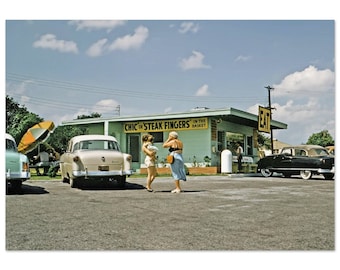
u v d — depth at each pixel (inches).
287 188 500.7
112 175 466.9
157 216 276.2
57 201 350.9
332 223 255.4
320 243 207.8
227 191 452.4
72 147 496.4
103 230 231.8
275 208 317.7
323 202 358.0
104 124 964.0
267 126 973.2
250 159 968.9
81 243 204.8
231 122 975.6
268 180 661.9
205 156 870.4
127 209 306.5
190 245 202.7
